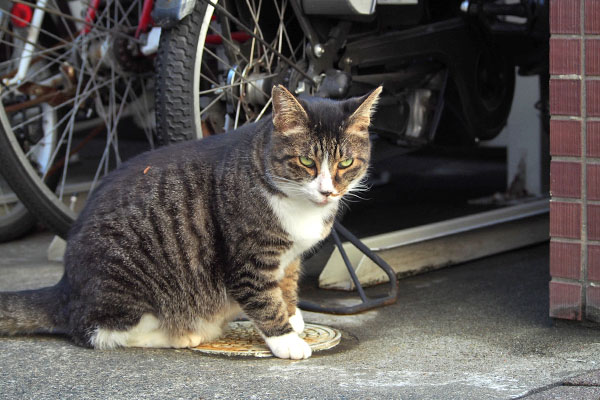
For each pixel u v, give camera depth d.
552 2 2.08
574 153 2.09
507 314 2.22
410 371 1.98
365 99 2.08
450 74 2.58
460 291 2.36
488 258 2.57
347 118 2.06
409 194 3.08
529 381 1.92
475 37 2.60
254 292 2.06
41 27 2.73
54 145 2.71
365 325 2.19
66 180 2.93
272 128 2.05
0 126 2.42
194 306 2.09
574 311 2.12
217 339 2.14
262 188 2.04
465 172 3.41
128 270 2.06
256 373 1.97
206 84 2.40
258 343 2.11
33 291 2.13
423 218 2.83
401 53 2.47
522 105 2.88
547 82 2.70
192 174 2.09
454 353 2.05
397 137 2.52
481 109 2.66
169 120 2.29
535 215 2.64
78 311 2.07
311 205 2.07
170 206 2.08
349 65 2.40
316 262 2.48
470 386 1.90
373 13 2.35
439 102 2.59
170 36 2.29
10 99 2.68
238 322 2.23
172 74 2.28
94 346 2.07
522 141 2.90
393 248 2.44
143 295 2.07
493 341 2.09
